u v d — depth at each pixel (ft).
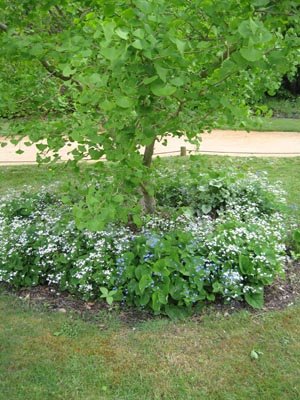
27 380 8.53
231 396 8.09
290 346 9.30
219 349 9.25
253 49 5.41
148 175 10.03
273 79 12.03
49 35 9.91
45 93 11.82
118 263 10.87
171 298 10.57
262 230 12.34
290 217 15.02
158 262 10.37
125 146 7.73
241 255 10.89
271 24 7.37
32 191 17.83
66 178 16.92
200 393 8.16
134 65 5.83
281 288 11.27
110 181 10.68
